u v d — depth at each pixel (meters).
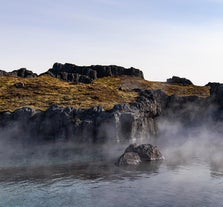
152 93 156.62
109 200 53.84
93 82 197.75
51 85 172.88
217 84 172.75
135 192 57.75
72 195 56.75
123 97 165.12
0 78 184.62
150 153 84.25
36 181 66.00
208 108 159.25
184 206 50.50
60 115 121.94
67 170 75.50
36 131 122.69
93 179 66.88
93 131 119.94
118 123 120.25
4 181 66.19
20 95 154.50
